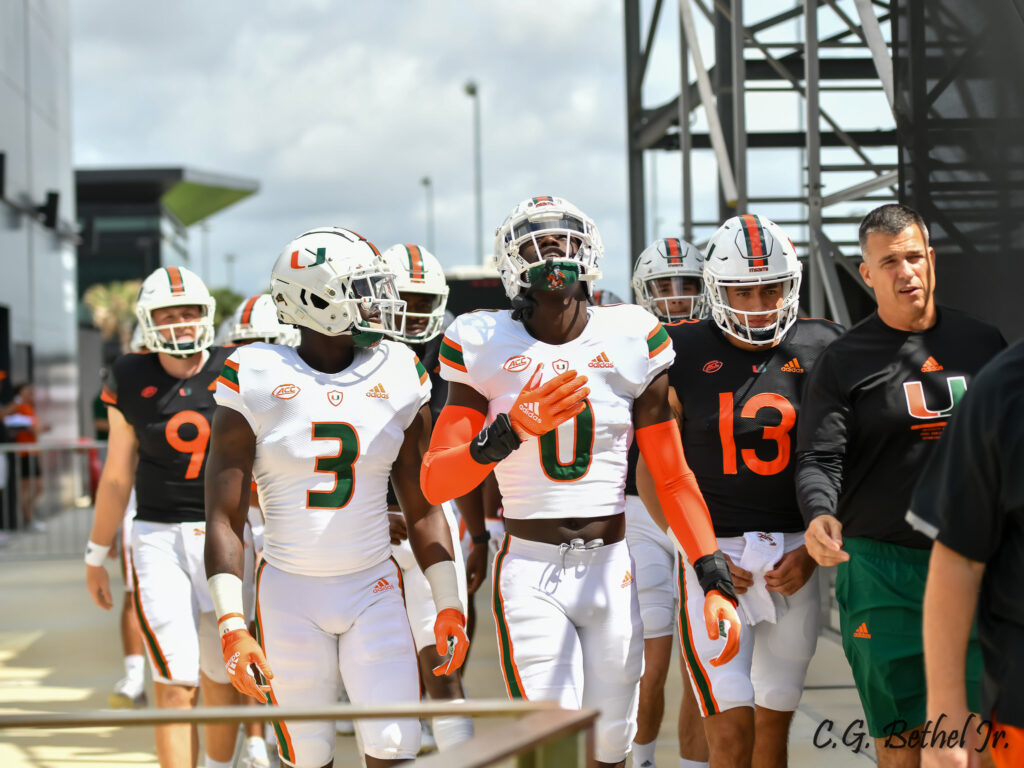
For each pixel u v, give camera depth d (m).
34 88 44.88
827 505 9.11
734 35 20.16
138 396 12.41
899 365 9.42
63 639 22.16
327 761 8.73
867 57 19.47
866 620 9.53
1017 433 5.86
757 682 10.40
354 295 8.74
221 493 8.61
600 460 8.91
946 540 6.16
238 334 16.81
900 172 14.94
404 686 8.52
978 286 13.22
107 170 118.31
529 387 8.22
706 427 10.44
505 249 8.95
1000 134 12.53
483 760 3.82
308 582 8.73
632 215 31.56
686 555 9.45
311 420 8.67
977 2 12.91
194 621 12.02
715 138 21.38
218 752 11.94
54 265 48.31
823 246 17.47
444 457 8.41
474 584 13.44
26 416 39.06
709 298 10.58
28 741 14.70
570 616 8.78
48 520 40.66
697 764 11.52
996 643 6.30
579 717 4.32
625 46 31.59
